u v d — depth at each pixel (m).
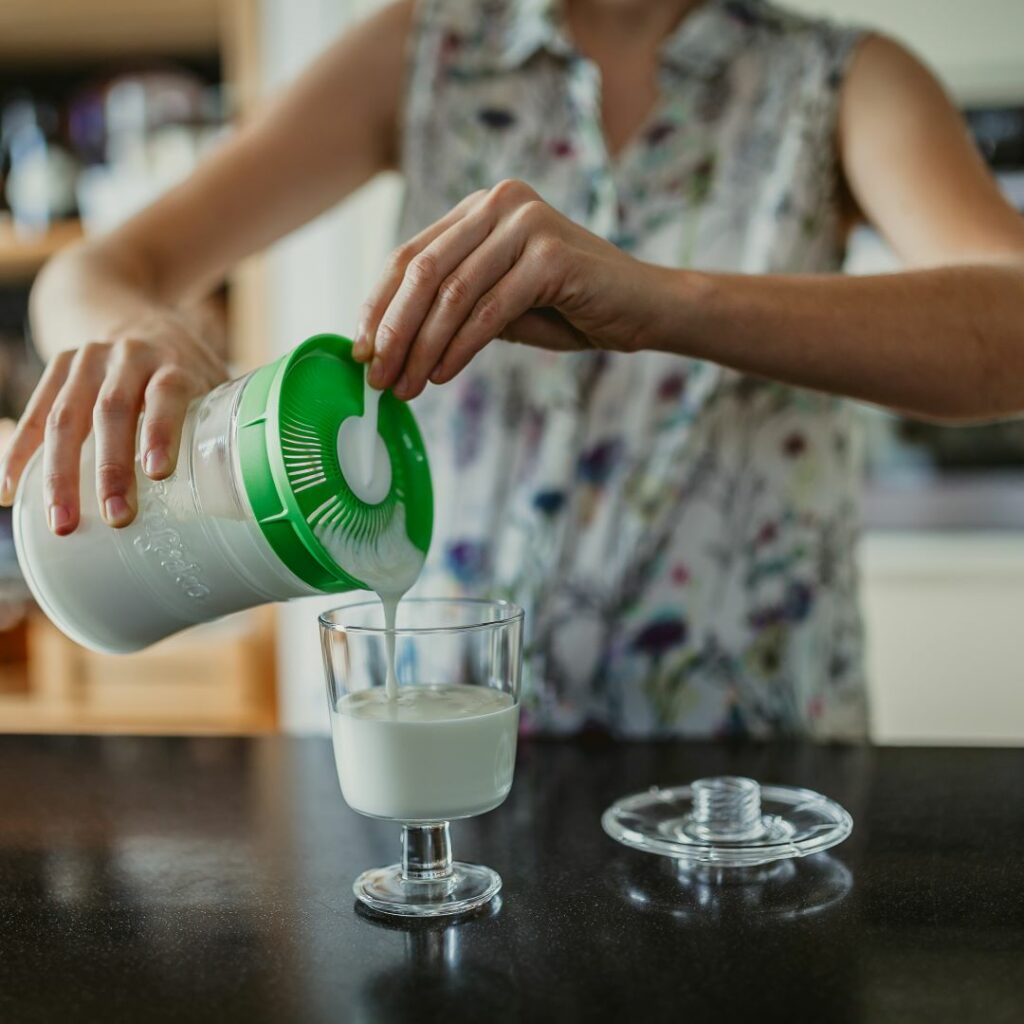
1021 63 2.18
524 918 0.69
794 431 1.12
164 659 2.28
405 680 0.72
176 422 0.71
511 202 0.74
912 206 0.99
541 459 1.12
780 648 1.13
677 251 1.12
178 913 0.71
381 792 0.71
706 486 1.11
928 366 0.81
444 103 1.15
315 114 1.17
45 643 2.30
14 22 2.37
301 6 2.35
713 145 1.12
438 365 0.73
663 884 0.73
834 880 0.73
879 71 1.07
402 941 0.66
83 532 0.73
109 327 0.85
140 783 0.96
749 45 1.13
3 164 2.48
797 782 0.92
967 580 2.25
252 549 0.68
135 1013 0.59
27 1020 0.59
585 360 1.12
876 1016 0.57
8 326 2.58
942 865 0.75
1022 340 0.83
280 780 0.95
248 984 0.62
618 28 1.16
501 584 1.14
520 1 1.15
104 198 2.34
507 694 0.74
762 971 0.62
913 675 2.29
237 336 2.37
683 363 1.10
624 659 1.13
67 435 0.74
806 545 1.13
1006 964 0.62
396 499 0.75
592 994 0.60
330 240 2.42
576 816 0.86
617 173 1.13
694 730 1.13
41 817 0.88
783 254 1.08
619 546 1.12
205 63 2.58
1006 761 0.96
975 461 2.25
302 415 0.67
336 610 0.75
